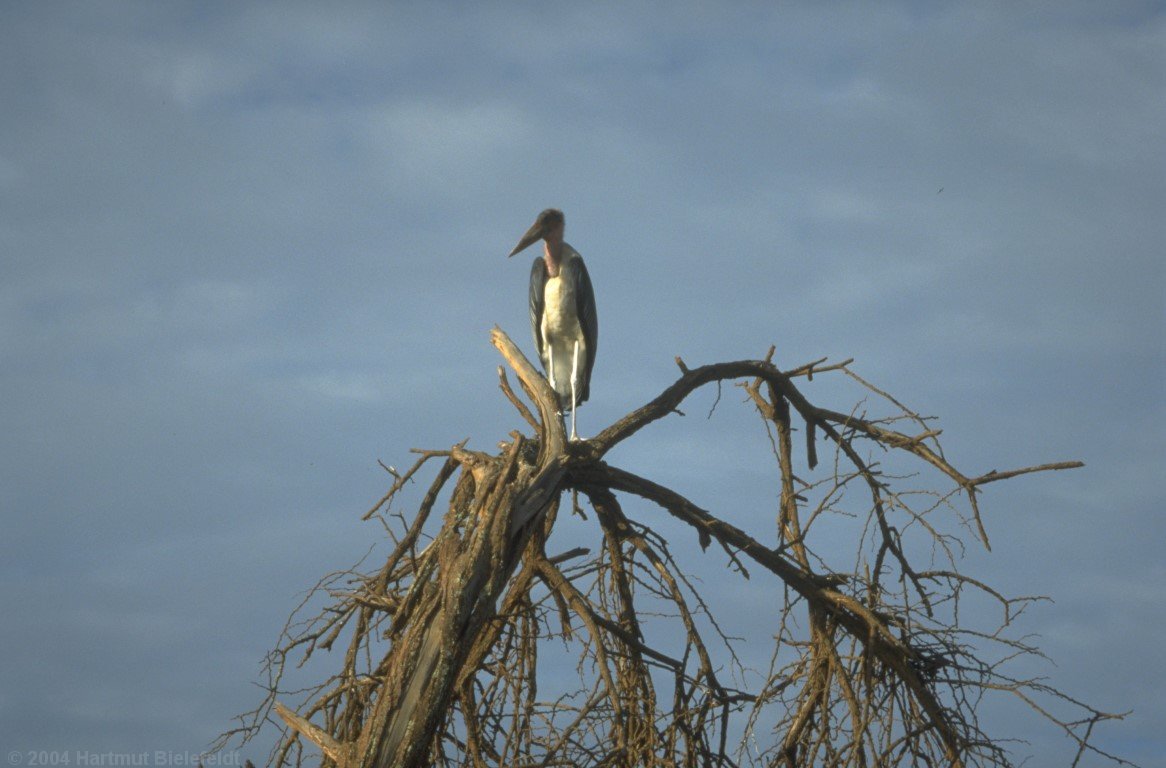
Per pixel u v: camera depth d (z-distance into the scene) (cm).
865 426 1803
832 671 1501
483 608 1284
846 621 1595
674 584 1459
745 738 1420
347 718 1340
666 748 1347
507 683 1316
